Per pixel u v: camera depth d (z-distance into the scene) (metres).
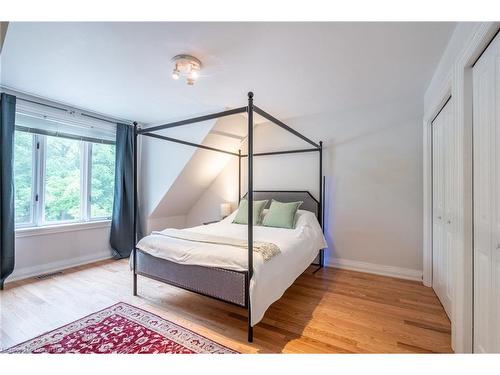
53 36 1.65
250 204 1.65
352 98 2.84
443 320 1.93
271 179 3.76
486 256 1.24
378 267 3.02
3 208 2.51
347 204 3.21
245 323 1.89
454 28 1.55
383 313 2.04
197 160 3.67
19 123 2.72
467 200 1.40
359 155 3.14
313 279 2.83
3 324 1.83
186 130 3.59
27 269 2.79
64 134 3.13
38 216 2.93
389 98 2.84
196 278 1.92
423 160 2.71
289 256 2.11
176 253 2.03
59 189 3.14
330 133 3.32
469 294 1.39
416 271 2.82
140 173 4.12
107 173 3.70
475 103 1.36
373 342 1.65
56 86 2.50
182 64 1.94
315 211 3.37
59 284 2.59
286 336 1.72
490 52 1.20
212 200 4.39
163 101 2.94
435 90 2.18
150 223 4.08
